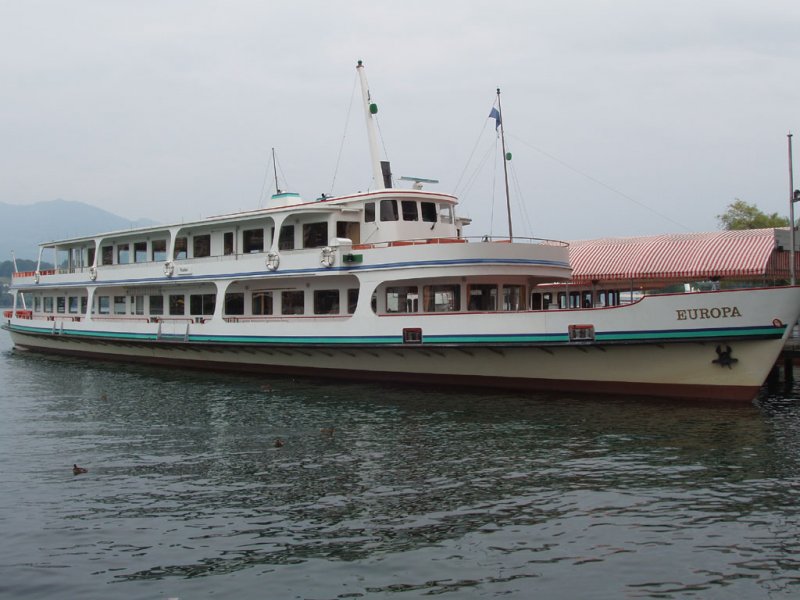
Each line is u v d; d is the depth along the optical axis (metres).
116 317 40.97
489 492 15.22
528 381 27.08
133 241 41.22
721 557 11.88
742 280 39.31
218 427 22.14
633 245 40.88
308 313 32.62
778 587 10.84
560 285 42.38
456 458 17.89
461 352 27.81
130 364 40.72
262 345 32.72
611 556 11.97
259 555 12.16
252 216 33.34
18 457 18.69
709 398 24.16
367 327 29.23
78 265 46.41
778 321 22.53
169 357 39.19
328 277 31.83
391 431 21.05
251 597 10.72
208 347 35.75
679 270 37.22
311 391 28.59
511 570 11.51
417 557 12.00
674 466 16.97
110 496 15.32
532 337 25.88
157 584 11.16
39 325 46.66
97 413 24.97
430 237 31.67
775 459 17.48
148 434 21.33
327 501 14.79
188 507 14.55
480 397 26.25
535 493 15.12
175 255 38.34
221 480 16.38
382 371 30.30
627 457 17.77
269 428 21.81
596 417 22.34
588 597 10.62
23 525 13.63
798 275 37.59
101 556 12.20
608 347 25.06
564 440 19.58
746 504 14.31
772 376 30.52
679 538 12.68
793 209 31.52
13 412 25.31
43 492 15.64
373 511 14.16
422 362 29.02
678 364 24.30
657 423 21.39
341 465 17.44
